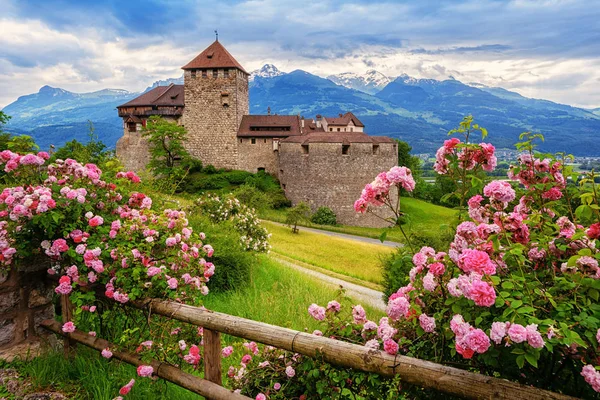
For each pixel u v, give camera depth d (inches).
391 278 523.8
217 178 2345.0
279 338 139.9
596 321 93.1
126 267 184.4
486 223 126.5
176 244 204.7
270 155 2502.5
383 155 2240.4
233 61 2480.3
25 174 215.9
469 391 101.6
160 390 185.5
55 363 196.7
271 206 2143.2
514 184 136.8
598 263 107.1
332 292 528.4
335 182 2224.4
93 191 215.6
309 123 3051.2
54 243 186.5
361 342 145.6
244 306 371.9
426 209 2468.0
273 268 593.6
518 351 90.7
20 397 173.8
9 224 190.7
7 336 206.2
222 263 447.5
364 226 2235.5
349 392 128.2
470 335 95.0
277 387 157.6
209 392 156.0
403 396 118.3
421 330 118.3
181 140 2406.5
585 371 87.7
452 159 130.3
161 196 419.2
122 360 185.6
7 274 204.2
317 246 1354.6
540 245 116.3
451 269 117.6
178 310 170.9
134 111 2559.1
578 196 127.3
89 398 175.6
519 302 94.3
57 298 265.0
